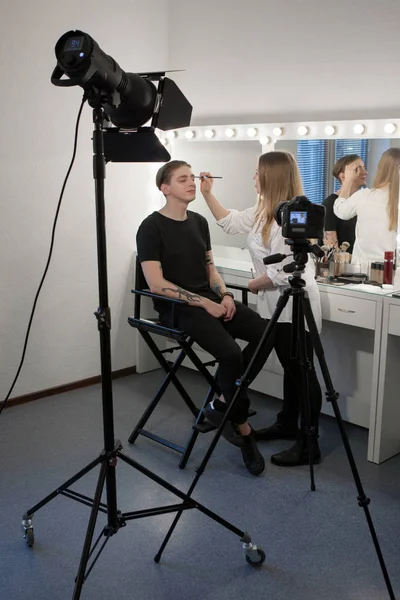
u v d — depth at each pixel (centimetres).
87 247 345
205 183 314
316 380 257
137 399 336
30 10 302
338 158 294
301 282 199
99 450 276
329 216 299
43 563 199
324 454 272
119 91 171
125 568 197
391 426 265
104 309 172
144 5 348
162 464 264
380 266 271
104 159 186
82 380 355
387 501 235
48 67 312
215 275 286
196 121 361
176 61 362
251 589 188
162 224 269
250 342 269
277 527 218
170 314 266
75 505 231
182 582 191
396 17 271
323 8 295
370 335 291
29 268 323
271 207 258
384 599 183
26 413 316
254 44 325
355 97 291
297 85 312
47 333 336
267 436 285
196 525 220
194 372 377
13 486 244
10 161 307
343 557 202
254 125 324
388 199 277
